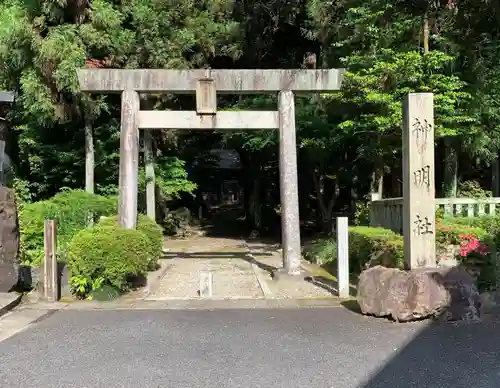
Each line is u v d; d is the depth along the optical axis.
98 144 14.84
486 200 9.93
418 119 6.63
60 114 12.80
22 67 12.75
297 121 14.76
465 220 9.40
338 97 11.45
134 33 14.00
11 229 7.89
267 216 23.92
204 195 32.94
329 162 17.58
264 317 6.61
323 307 7.19
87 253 7.62
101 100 13.10
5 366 4.76
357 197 18.20
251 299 7.83
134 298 7.95
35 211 10.97
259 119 9.49
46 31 12.41
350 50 12.53
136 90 9.21
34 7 12.08
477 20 10.62
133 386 4.23
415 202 6.62
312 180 20.61
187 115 9.38
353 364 4.71
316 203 22.27
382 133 11.56
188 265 12.06
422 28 10.91
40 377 4.46
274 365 4.69
